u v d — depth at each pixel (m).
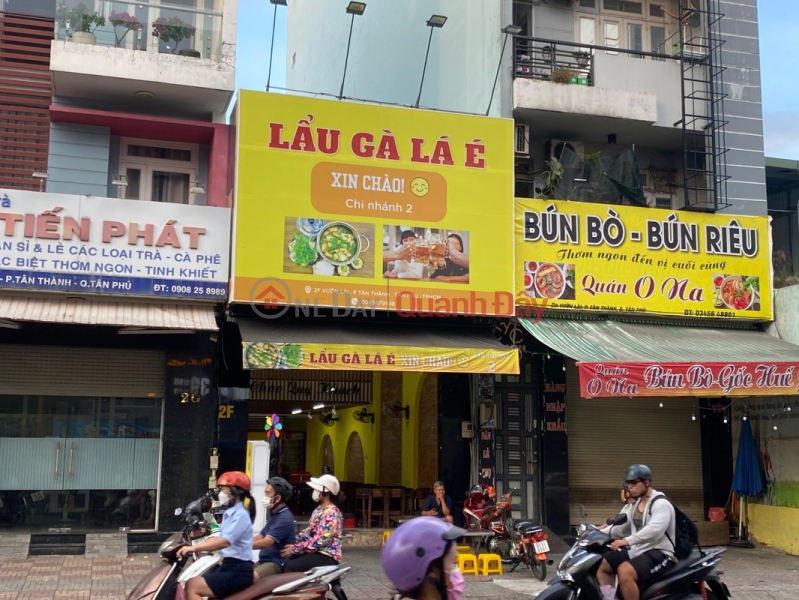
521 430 14.81
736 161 16.41
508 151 13.89
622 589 6.59
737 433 15.72
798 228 20.59
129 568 10.98
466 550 12.30
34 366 12.45
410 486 16.81
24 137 14.18
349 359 11.98
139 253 12.26
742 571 12.12
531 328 13.48
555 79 15.47
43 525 12.19
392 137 13.33
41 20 14.64
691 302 14.69
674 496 15.64
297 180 12.77
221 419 12.95
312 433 27.78
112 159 14.09
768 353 13.57
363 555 13.05
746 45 16.97
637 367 12.09
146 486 12.69
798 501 13.89
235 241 12.36
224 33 14.02
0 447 12.17
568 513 14.55
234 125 13.20
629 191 14.99
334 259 12.77
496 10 15.78
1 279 11.66
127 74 13.32
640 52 16.00
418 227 13.25
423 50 19.47
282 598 6.11
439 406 14.66
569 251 14.12
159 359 12.98
